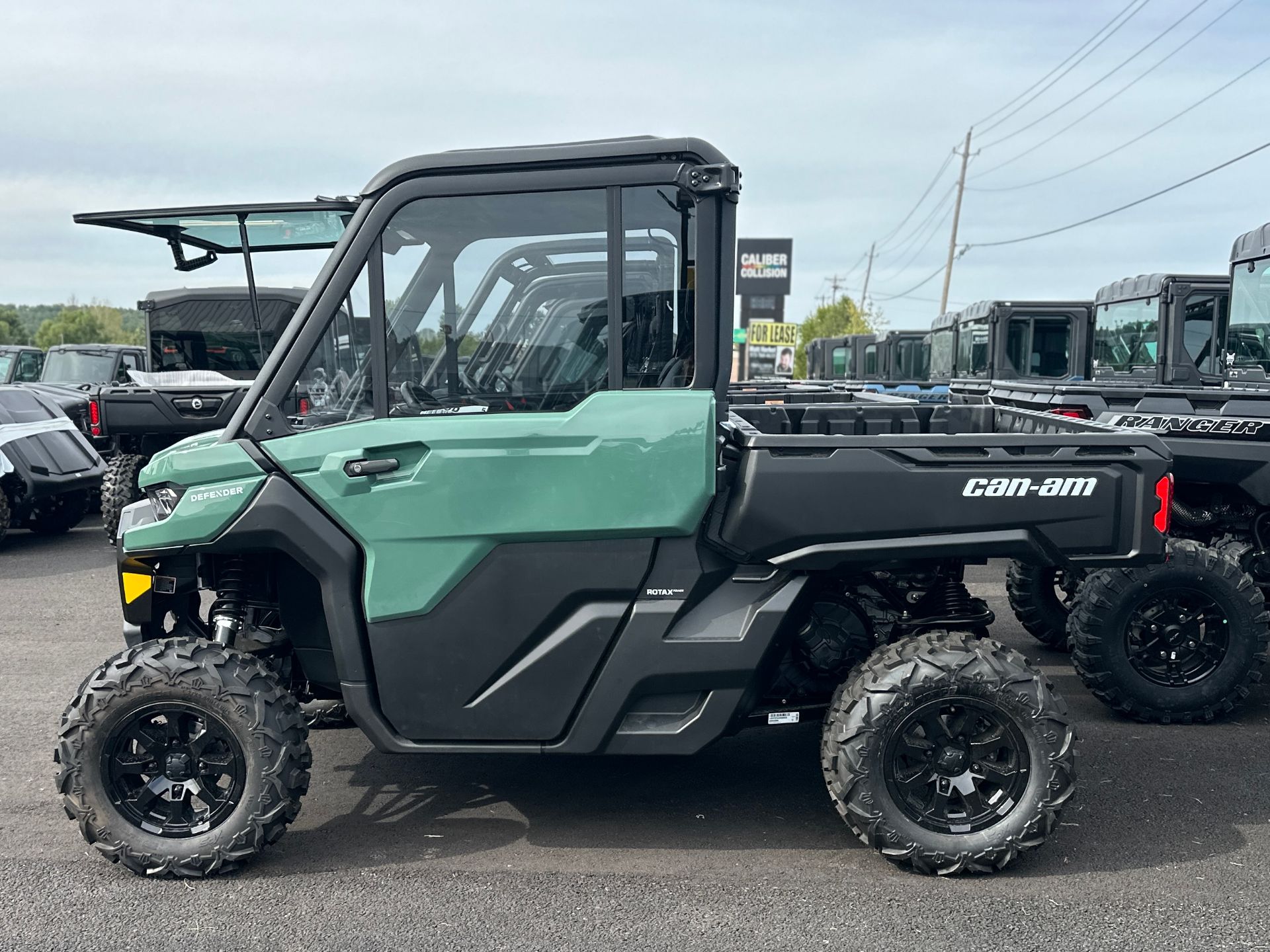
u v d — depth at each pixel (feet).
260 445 10.82
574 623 10.81
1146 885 10.66
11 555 31.55
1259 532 18.44
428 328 10.70
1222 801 12.80
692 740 11.00
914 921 9.98
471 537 10.66
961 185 157.89
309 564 10.82
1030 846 10.71
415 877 10.96
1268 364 26.73
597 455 10.51
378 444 10.62
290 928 9.99
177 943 9.75
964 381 52.49
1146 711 15.58
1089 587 15.61
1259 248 27.20
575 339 10.64
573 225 10.52
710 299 10.53
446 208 10.57
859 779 10.69
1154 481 10.89
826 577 11.27
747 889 10.63
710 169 10.28
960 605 12.38
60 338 333.42
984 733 10.94
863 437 10.77
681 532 10.60
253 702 10.77
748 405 15.65
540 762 14.23
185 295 31.68
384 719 11.10
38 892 10.71
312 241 20.56
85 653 20.22
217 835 10.82
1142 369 39.65
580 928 9.93
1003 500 10.80
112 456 30.53
